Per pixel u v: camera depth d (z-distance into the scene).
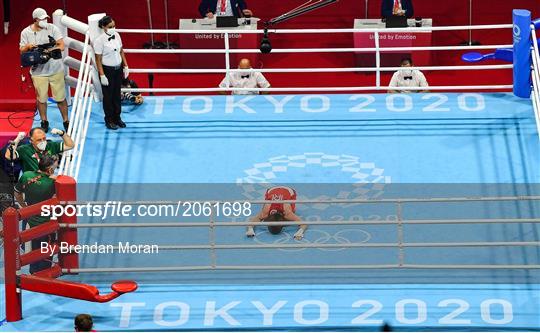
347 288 27.75
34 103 39.25
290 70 32.78
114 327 26.67
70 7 44.31
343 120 33.00
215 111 33.50
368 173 31.11
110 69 31.83
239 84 34.44
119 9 44.34
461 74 40.22
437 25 42.88
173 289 27.84
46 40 32.50
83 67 32.19
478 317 26.86
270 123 32.97
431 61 40.88
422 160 31.50
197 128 32.84
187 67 40.44
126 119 33.12
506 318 26.81
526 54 32.75
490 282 27.84
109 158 31.73
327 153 31.80
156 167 31.45
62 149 29.89
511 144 31.89
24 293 27.72
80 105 31.84
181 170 31.36
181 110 33.56
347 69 32.84
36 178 28.28
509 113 32.97
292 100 33.88
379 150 31.84
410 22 39.94
